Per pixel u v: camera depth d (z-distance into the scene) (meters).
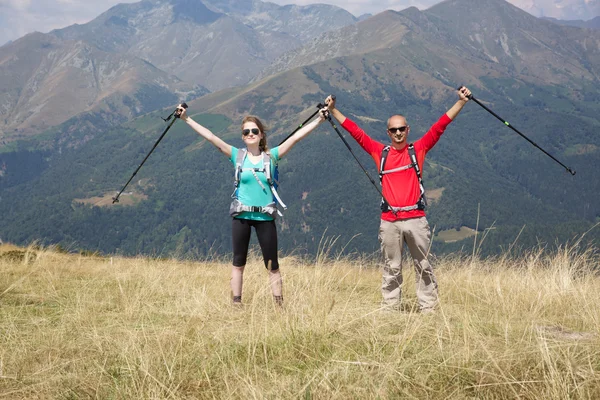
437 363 3.22
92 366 3.56
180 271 8.66
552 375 2.80
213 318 4.75
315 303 4.64
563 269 6.56
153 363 3.48
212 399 3.01
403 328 4.12
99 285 7.11
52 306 5.66
